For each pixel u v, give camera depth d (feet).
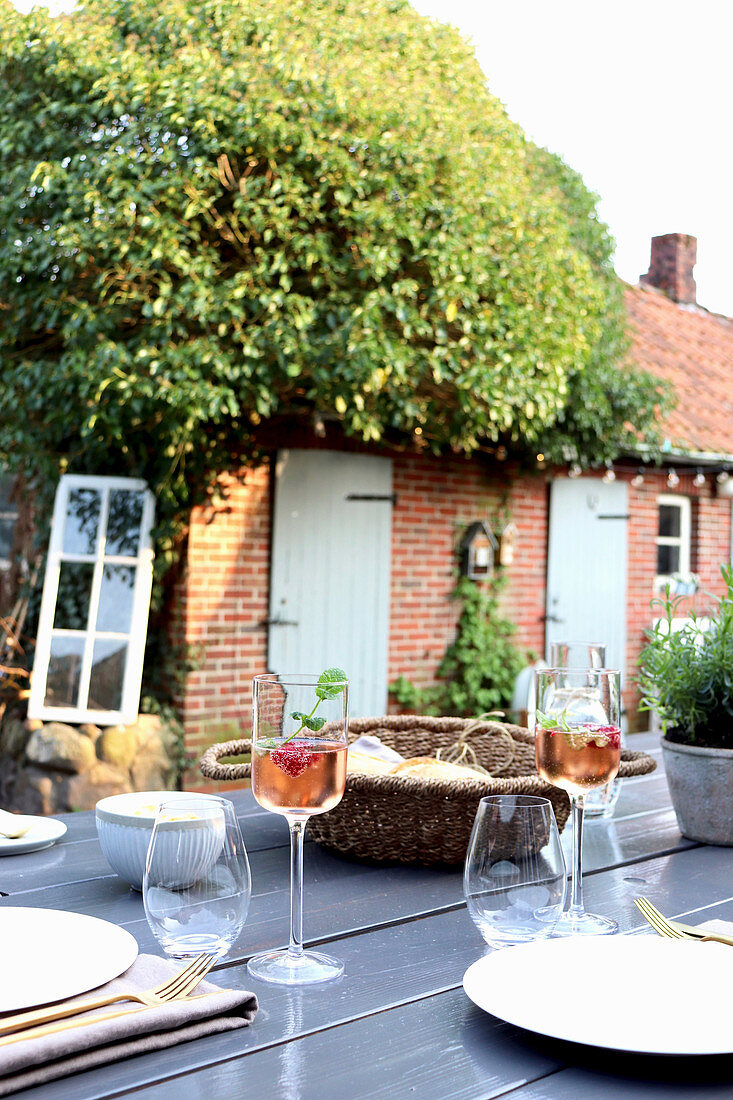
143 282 14.89
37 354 16.42
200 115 14.15
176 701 18.28
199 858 3.82
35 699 16.87
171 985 3.67
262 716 4.30
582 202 22.57
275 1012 3.77
